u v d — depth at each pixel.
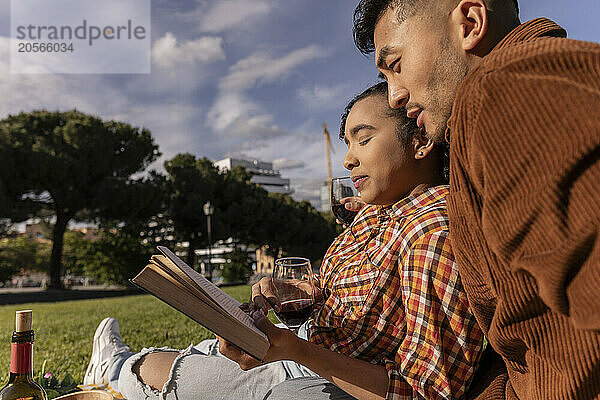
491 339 0.80
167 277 0.96
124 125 25.22
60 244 23.88
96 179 23.06
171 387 1.67
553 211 0.52
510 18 0.86
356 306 1.33
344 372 1.17
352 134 1.42
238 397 1.65
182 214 28.08
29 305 11.84
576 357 0.60
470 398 1.15
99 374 2.36
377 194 1.42
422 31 0.87
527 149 0.54
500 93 0.57
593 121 0.49
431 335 1.11
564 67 0.54
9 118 23.30
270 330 1.10
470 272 0.76
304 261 1.63
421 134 1.34
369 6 0.97
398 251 1.26
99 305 10.03
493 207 0.58
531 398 0.74
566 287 0.53
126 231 25.72
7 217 20.88
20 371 1.03
